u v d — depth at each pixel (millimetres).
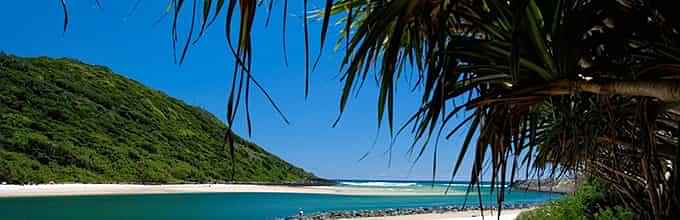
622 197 3705
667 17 1615
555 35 1552
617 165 3055
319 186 61375
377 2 1826
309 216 21172
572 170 3275
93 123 50406
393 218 19109
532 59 1634
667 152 2441
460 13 1809
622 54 1713
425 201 36188
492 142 2025
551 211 6840
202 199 33031
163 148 53344
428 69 1604
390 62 1434
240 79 1013
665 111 1937
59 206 24031
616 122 2293
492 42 1700
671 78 1550
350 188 60625
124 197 31359
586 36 1933
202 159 55219
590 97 2068
